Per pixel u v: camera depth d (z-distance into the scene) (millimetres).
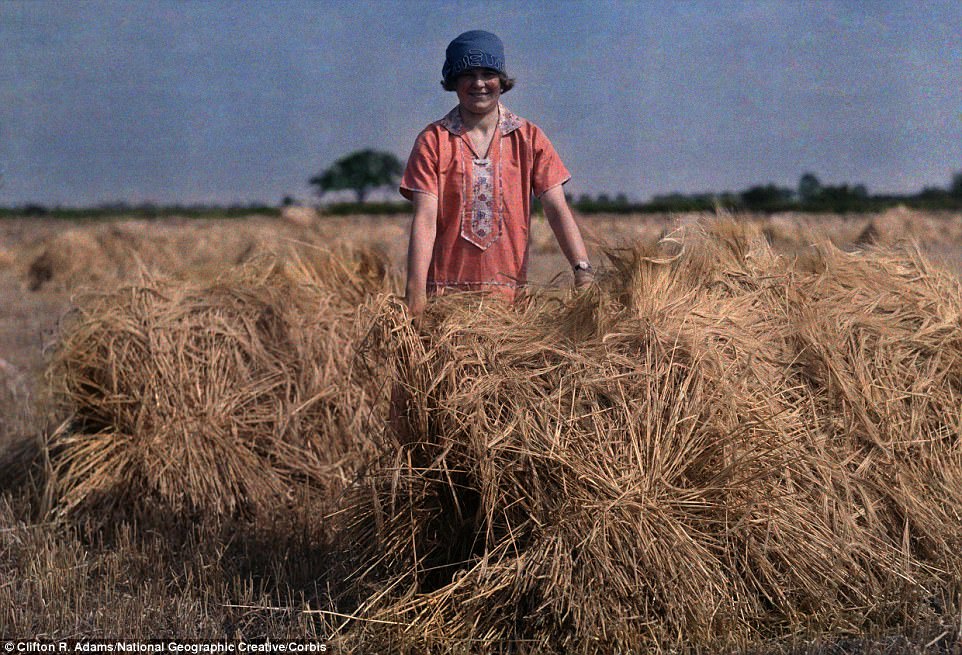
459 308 3508
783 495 3328
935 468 3775
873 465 3656
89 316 5066
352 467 4863
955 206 49281
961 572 3465
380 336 3418
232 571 3906
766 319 3820
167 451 4730
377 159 111500
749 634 3115
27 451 5223
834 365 3738
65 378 4895
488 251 3770
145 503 4617
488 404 3262
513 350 3367
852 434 3676
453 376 3293
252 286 5379
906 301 4207
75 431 4973
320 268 5730
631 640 2992
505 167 3771
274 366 5070
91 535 4457
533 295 3711
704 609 3047
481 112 3725
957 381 4016
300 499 4738
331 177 110688
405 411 3387
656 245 3855
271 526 4418
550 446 3152
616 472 3148
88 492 4637
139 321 5004
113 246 18734
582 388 3262
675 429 3246
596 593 3025
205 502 4641
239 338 5062
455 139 3738
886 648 3029
